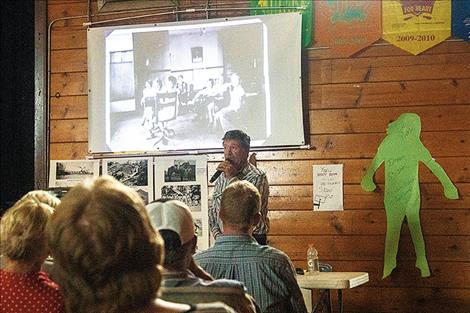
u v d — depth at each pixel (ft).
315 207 16.48
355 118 16.42
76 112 17.97
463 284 15.71
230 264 9.21
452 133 15.92
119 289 4.29
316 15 16.67
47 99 18.16
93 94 17.83
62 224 4.25
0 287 5.91
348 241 16.30
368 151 16.31
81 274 4.25
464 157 15.84
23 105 21.77
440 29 16.06
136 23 17.79
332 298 16.29
